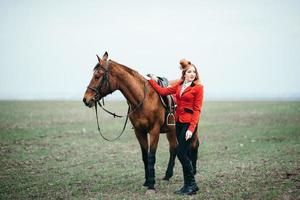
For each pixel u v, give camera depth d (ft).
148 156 29.66
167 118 30.25
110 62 29.17
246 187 29.63
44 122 82.69
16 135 61.11
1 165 39.24
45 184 31.78
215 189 29.35
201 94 26.94
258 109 120.47
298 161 38.96
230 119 89.86
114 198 27.73
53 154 45.85
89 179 33.45
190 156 30.30
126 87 29.01
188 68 27.17
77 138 60.03
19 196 28.50
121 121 87.76
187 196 27.66
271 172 34.40
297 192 27.96
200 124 80.02
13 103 163.84
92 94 28.68
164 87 30.14
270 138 57.67
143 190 29.68
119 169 37.47
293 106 128.67
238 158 42.04
